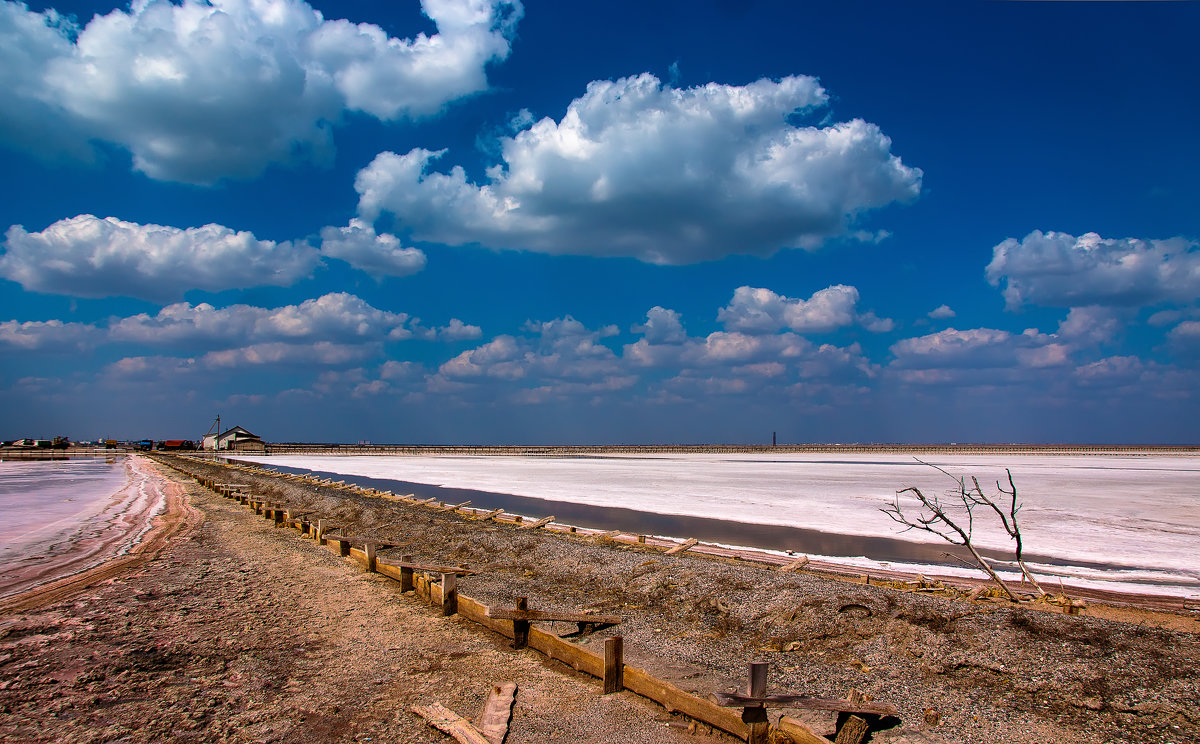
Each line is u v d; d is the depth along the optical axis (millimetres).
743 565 14273
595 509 27547
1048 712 6539
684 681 7305
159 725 6590
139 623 10102
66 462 78750
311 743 6160
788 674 7797
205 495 33688
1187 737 5941
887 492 34750
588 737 6152
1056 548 17453
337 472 59438
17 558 16031
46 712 6918
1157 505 27078
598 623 9812
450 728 6246
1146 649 7543
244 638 9336
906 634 8398
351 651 8719
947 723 6418
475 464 76125
